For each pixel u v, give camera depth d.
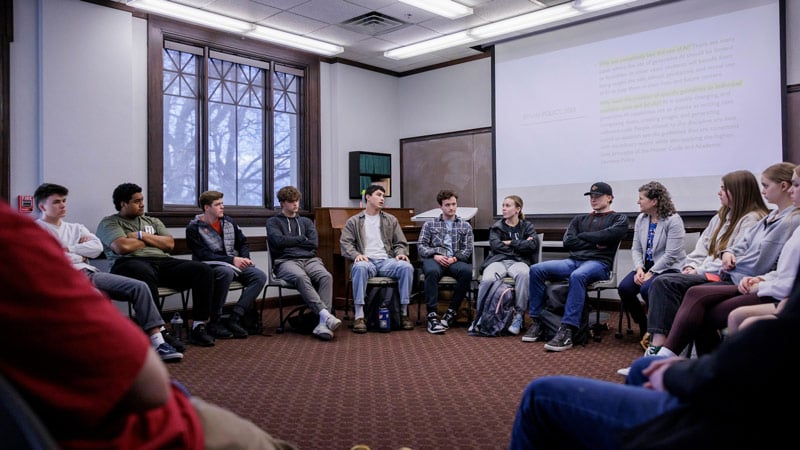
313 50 6.25
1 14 4.22
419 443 2.14
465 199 6.76
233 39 5.77
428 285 4.64
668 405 0.98
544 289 4.24
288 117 6.41
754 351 0.81
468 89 6.73
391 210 6.44
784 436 0.79
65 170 4.50
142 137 5.12
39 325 0.64
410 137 7.29
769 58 4.61
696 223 5.04
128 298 3.64
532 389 1.15
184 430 0.86
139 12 5.07
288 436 2.23
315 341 4.24
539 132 5.95
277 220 4.70
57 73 4.46
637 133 5.32
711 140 4.91
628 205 5.39
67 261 0.70
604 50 5.50
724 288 2.70
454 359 3.60
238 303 4.46
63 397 0.67
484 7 5.16
